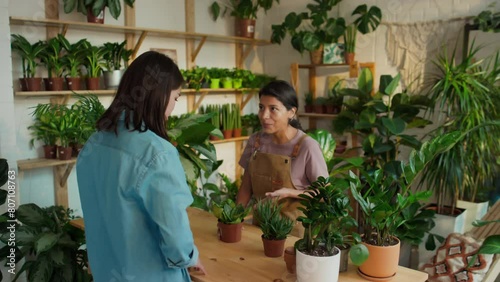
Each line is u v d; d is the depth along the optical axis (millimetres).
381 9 3850
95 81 3143
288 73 4633
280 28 4266
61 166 3211
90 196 1306
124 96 1224
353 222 1369
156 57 1234
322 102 4129
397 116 3385
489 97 2977
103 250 1309
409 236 2824
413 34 3680
